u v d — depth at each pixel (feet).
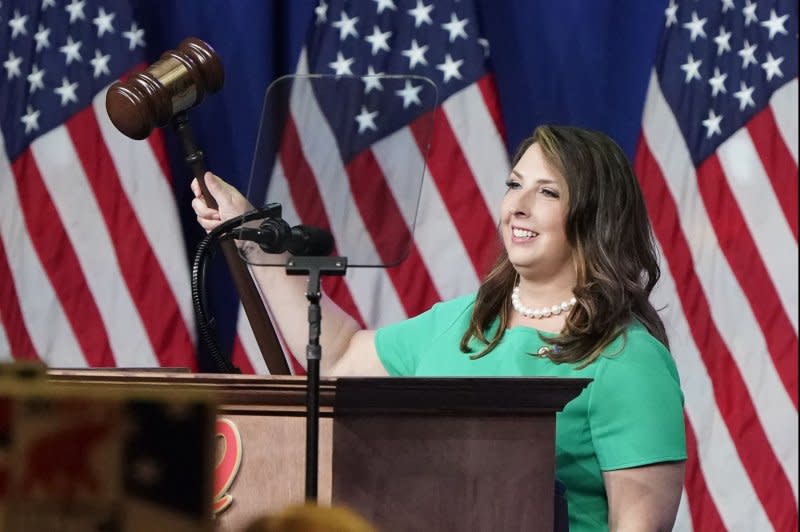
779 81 44.47
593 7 44.86
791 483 43.93
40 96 44.70
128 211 44.52
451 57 44.78
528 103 44.91
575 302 22.74
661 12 44.83
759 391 43.93
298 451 15.87
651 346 22.16
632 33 44.91
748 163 44.37
